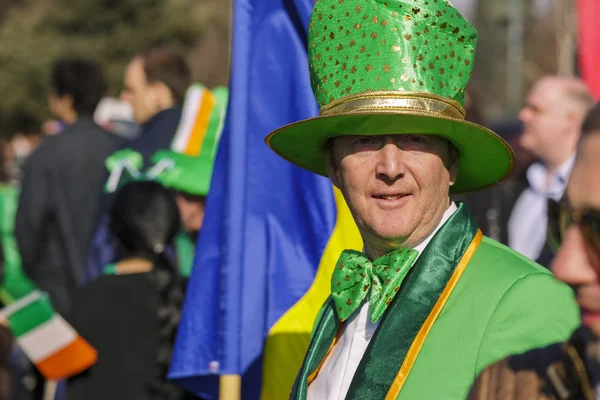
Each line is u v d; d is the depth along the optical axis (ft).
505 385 5.99
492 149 9.89
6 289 27.09
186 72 26.32
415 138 9.59
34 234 27.17
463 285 9.20
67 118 28.66
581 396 5.67
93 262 22.68
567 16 46.57
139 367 16.81
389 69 9.50
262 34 14.62
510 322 8.50
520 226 20.97
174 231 17.81
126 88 26.20
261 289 14.25
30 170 27.35
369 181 9.70
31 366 23.65
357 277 9.91
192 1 111.75
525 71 87.51
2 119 100.42
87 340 16.89
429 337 9.01
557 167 20.67
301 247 14.32
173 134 23.21
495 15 65.57
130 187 17.78
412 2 9.52
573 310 8.22
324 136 10.52
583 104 20.62
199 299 14.53
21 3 121.70
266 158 14.49
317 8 10.12
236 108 14.37
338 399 9.70
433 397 8.63
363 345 9.78
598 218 5.12
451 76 9.66
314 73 10.16
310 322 13.73
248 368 14.19
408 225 9.58
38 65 101.81
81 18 104.73
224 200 14.55
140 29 105.29
